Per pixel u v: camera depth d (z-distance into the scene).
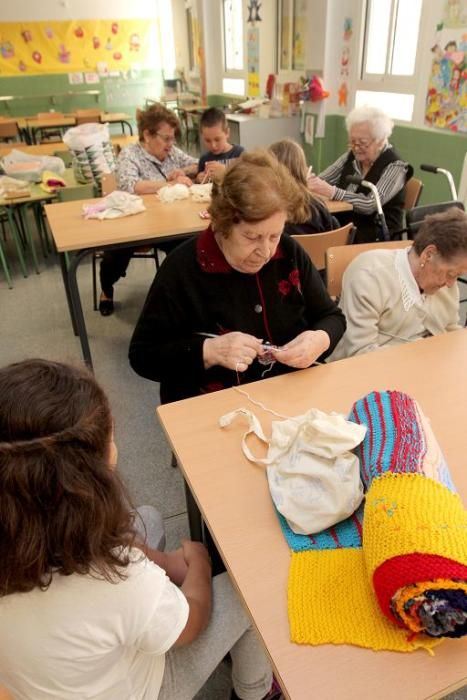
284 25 5.20
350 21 4.48
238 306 1.27
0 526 0.52
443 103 3.76
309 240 2.10
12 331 2.95
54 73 7.82
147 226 2.42
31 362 0.59
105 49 7.92
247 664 0.93
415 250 1.48
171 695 0.79
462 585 0.57
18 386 0.55
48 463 0.52
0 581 0.55
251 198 1.04
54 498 0.53
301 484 0.81
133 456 1.96
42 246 4.08
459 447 0.93
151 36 8.09
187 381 1.36
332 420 0.85
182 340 1.24
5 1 7.17
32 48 7.57
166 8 8.00
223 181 1.09
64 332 2.93
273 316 1.30
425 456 0.76
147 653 0.69
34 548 0.53
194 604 0.84
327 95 4.76
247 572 0.72
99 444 0.57
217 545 0.77
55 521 0.53
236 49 6.67
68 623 0.59
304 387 1.15
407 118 4.20
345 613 0.65
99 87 8.13
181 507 1.72
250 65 6.09
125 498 0.61
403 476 0.71
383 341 1.57
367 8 4.30
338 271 1.83
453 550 0.59
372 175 2.90
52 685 0.63
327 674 0.59
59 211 2.73
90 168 3.76
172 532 1.62
